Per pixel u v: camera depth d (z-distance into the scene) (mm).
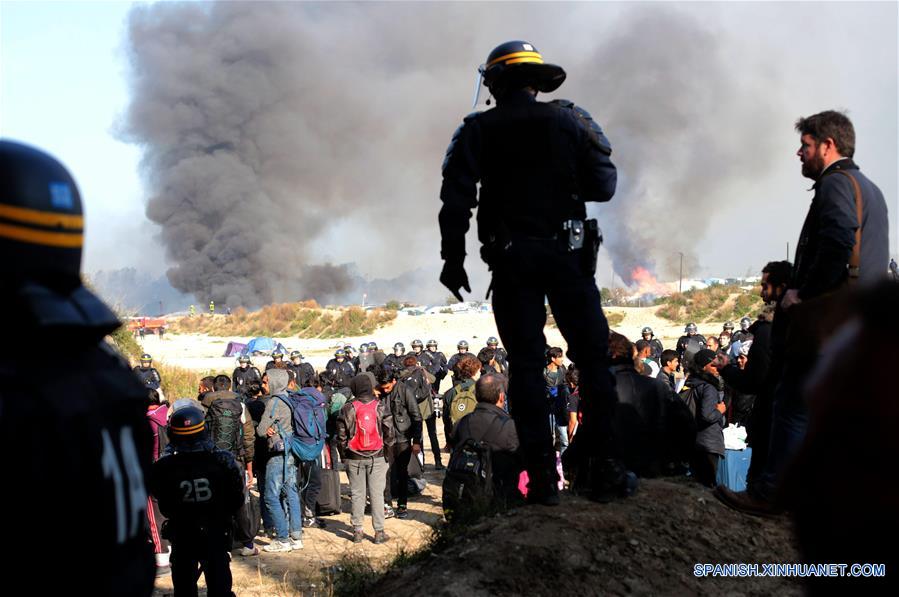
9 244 1350
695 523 3695
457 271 3436
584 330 3535
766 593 3318
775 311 4012
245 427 8406
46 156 1434
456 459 5285
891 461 1072
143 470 1524
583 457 4070
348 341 45094
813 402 1169
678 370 11523
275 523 8461
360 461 8555
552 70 3537
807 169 3613
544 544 3414
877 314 1106
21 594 1252
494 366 13141
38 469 1254
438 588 3242
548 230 3428
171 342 48938
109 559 1372
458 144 3473
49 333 1331
